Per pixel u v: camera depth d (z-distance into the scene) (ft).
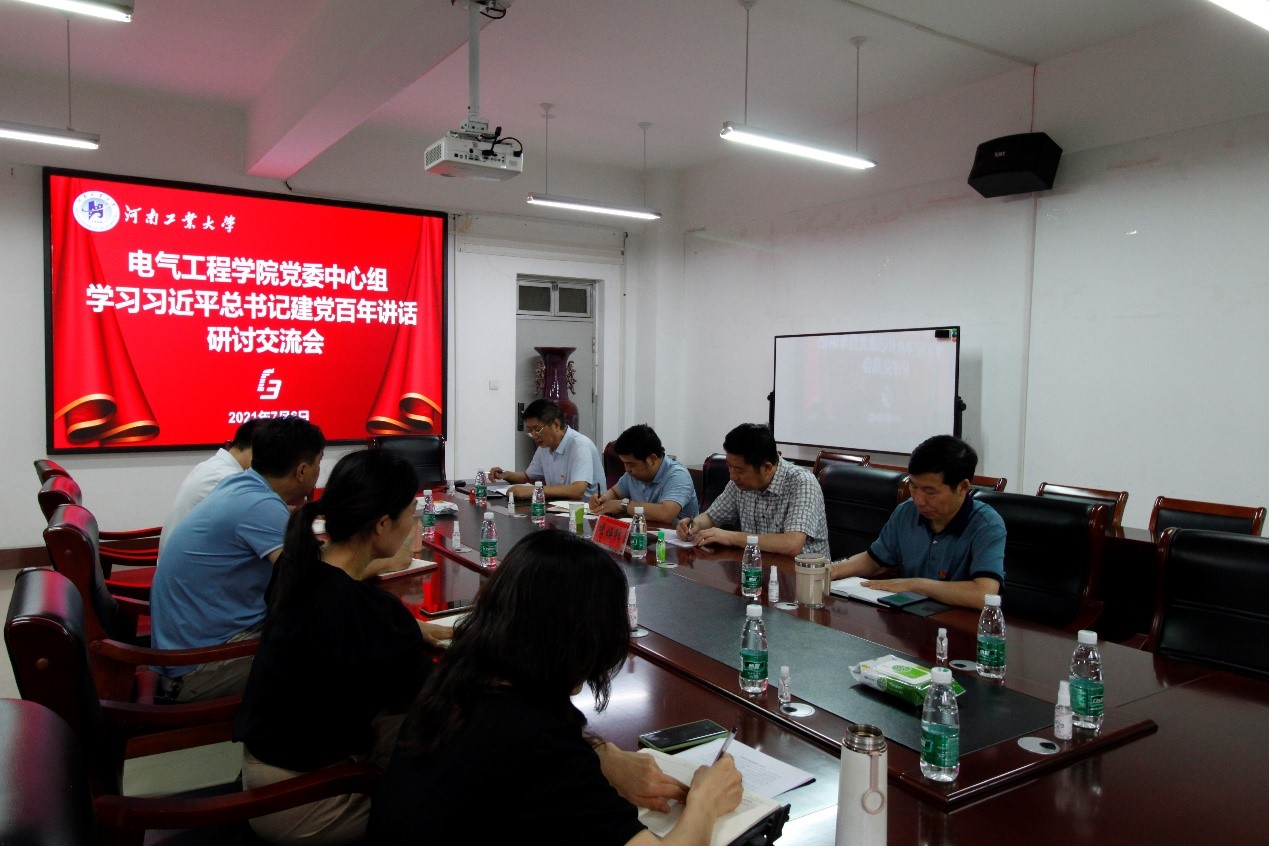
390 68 11.42
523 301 22.82
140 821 4.01
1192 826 3.55
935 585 7.13
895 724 4.55
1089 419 14.32
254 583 7.32
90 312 16.81
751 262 21.39
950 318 16.53
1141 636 7.23
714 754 4.27
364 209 19.70
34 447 16.55
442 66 14.94
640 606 6.97
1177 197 13.05
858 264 18.45
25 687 3.89
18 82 15.84
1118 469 13.93
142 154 17.16
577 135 19.84
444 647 5.96
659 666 5.62
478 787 2.97
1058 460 14.78
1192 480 12.99
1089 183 14.20
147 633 8.96
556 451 14.15
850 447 18.44
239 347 18.39
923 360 16.72
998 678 5.35
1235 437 12.48
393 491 5.10
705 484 13.38
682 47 14.14
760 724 4.66
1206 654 6.11
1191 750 4.35
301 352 19.12
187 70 15.52
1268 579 5.92
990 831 3.51
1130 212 13.65
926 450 7.29
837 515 10.67
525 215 22.02
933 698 4.03
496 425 22.06
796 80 15.85
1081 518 7.74
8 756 2.16
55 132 13.73
